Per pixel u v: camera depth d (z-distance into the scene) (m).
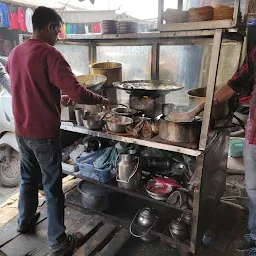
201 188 1.66
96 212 2.24
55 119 1.68
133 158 1.97
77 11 7.69
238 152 3.35
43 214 2.30
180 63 2.45
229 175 3.14
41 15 1.62
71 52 2.85
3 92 2.82
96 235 2.08
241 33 1.68
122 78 2.82
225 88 1.67
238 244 1.99
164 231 1.95
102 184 2.11
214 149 1.82
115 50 2.75
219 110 1.77
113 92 2.60
